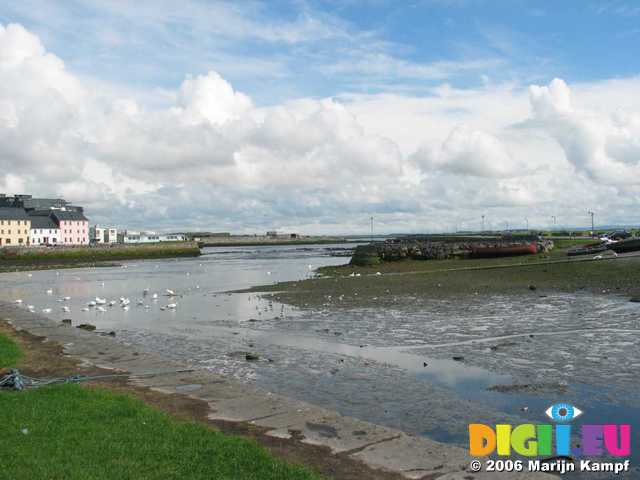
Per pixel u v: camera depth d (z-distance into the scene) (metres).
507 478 9.09
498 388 14.85
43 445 9.48
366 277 48.72
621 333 20.91
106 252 132.25
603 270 39.75
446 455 10.05
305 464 9.54
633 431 11.56
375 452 10.14
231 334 24.55
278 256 131.75
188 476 8.43
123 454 9.21
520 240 69.31
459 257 65.06
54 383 15.01
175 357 20.11
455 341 20.98
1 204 162.88
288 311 30.91
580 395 13.92
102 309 35.00
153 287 52.94
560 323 23.45
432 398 14.17
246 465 8.92
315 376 16.81
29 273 81.25
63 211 157.25
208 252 174.38
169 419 11.37
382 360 18.58
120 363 18.05
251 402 13.38
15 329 25.88
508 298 31.58
